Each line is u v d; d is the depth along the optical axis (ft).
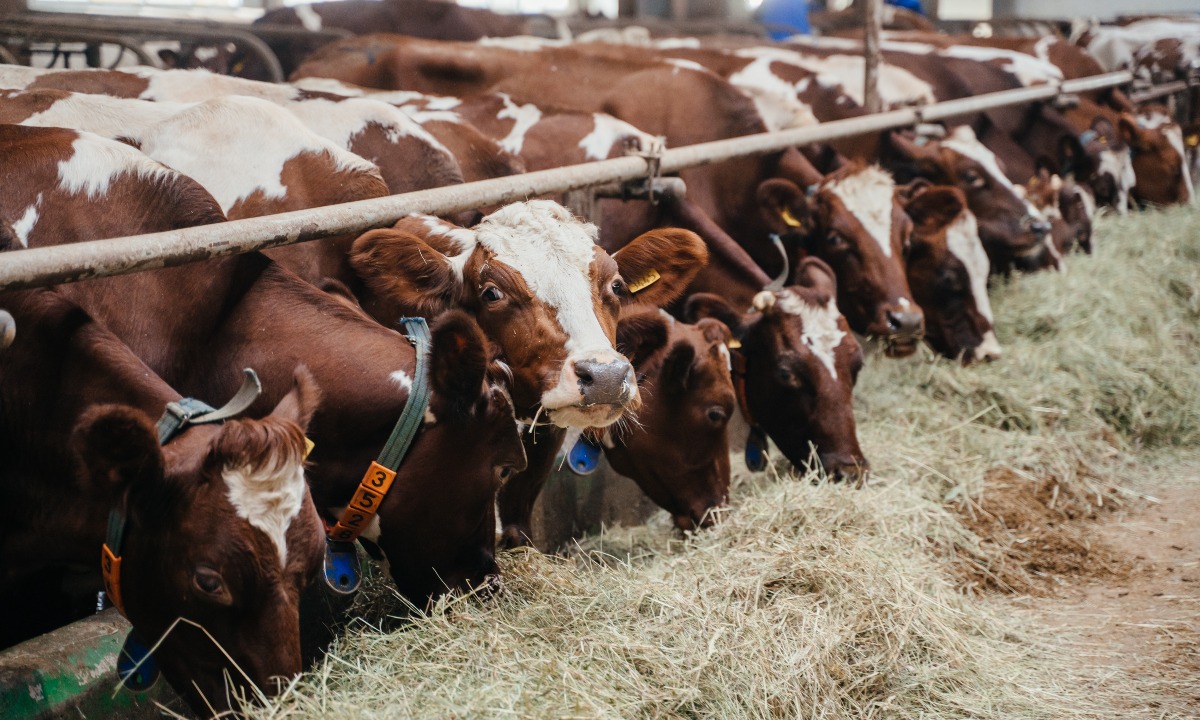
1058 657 12.25
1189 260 27.91
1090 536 16.16
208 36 24.50
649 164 14.49
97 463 7.52
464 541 10.45
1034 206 24.13
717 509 13.76
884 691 10.82
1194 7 67.62
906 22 47.96
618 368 9.95
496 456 10.37
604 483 15.60
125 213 10.49
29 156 10.38
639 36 36.65
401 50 21.45
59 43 28.07
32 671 8.61
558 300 10.32
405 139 14.98
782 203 17.95
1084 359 20.71
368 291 12.87
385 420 10.02
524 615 10.27
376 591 11.32
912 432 17.84
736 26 45.57
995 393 19.26
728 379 13.82
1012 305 22.84
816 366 15.03
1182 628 13.10
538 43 24.80
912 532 14.15
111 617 9.69
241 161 13.10
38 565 9.54
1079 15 71.97
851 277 17.62
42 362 9.11
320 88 18.04
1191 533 16.35
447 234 11.21
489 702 8.68
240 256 10.78
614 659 9.75
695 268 12.34
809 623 10.99
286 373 10.23
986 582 14.38
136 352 10.37
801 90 23.11
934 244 19.90
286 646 8.07
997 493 16.61
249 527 7.84
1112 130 31.65
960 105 23.47
